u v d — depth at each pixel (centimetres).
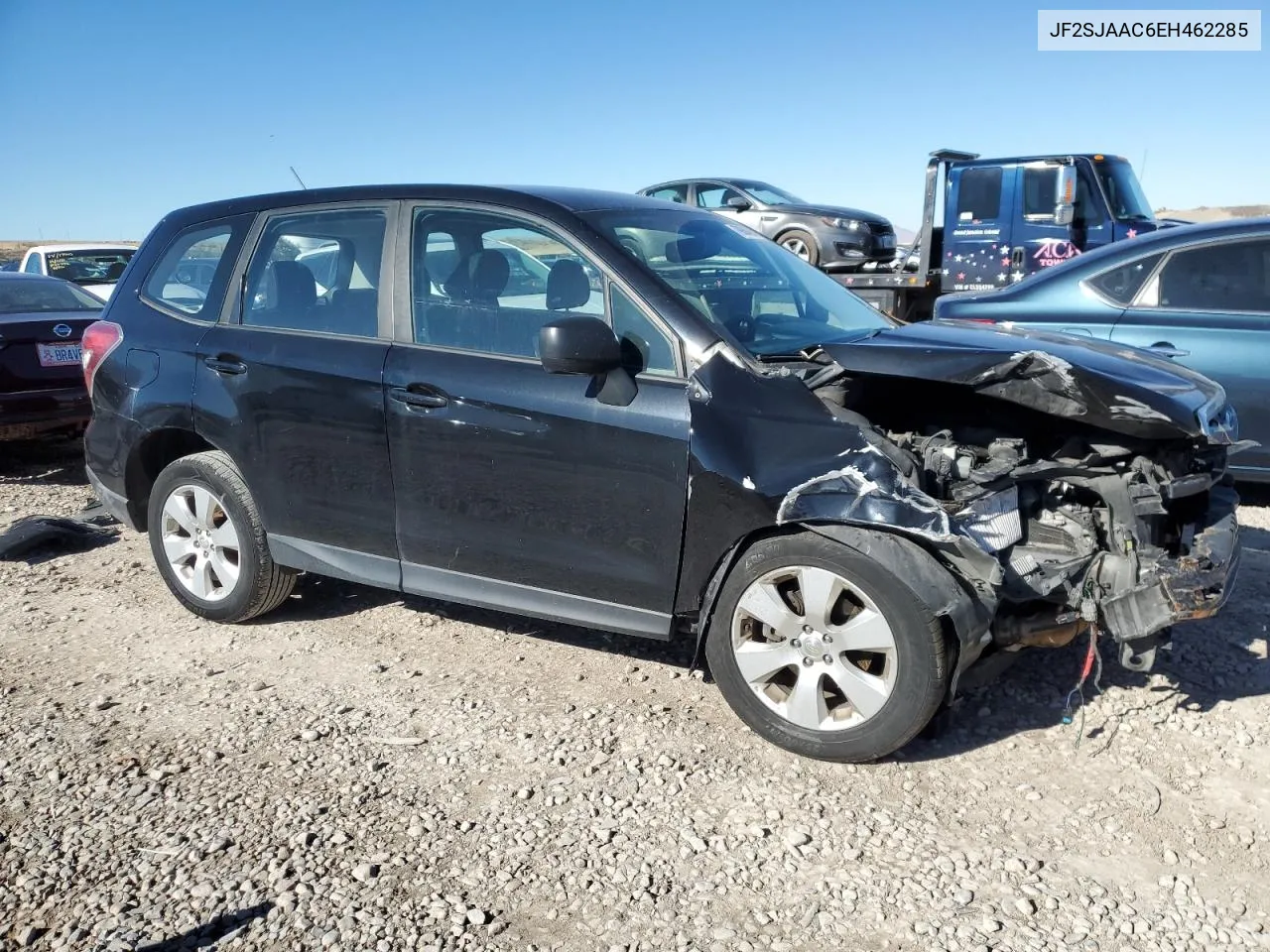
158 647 465
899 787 338
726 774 346
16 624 493
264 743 375
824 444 338
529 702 402
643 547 369
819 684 348
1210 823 316
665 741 369
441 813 328
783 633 350
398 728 384
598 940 270
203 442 498
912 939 269
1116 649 430
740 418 349
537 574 395
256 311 461
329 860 305
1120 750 357
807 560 340
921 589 321
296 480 444
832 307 445
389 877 297
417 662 441
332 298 441
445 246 417
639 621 378
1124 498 343
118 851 311
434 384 401
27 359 755
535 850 308
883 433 359
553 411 376
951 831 314
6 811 333
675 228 428
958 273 1212
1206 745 359
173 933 275
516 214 404
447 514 408
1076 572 339
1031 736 368
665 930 273
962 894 285
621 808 329
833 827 317
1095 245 1141
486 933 273
